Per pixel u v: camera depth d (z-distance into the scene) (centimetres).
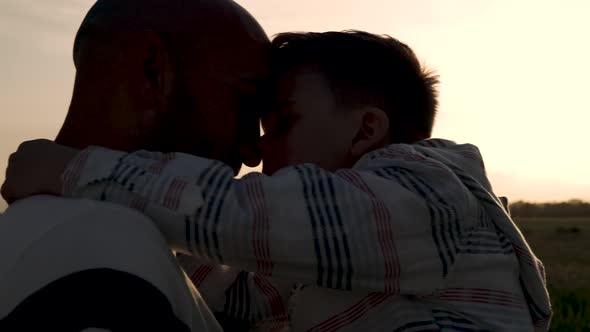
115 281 89
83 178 121
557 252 4288
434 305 142
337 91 171
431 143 169
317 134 170
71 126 136
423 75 189
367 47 176
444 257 139
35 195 123
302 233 128
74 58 144
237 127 150
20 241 100
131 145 135
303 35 179
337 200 132
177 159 129
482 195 153
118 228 102
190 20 142
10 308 91
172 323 91
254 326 168
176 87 140
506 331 142
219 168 130
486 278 145
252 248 125
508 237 153
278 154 171
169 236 123
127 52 136
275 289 169
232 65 147
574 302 1253
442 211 140
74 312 84
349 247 130
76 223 100
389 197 137
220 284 164
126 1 139
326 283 131
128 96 135
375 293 141
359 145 171
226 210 125
